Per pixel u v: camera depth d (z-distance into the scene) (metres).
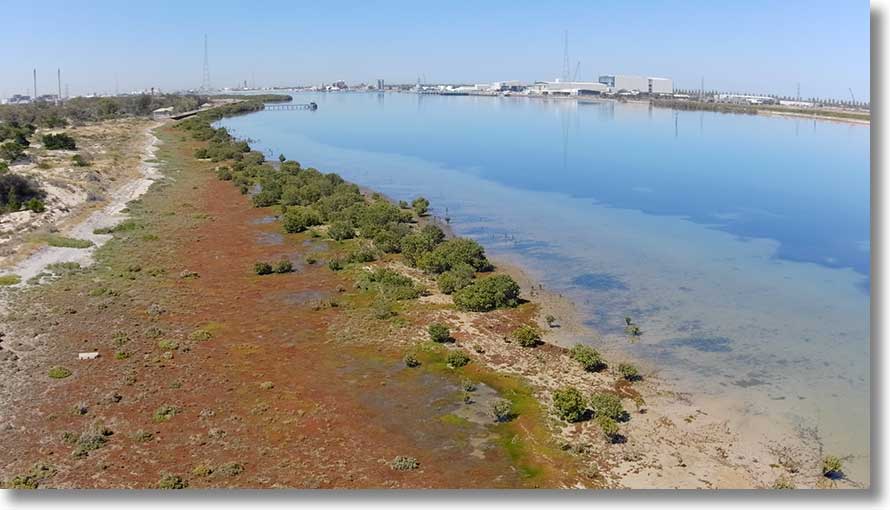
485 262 41.44
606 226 53.50
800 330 32.00
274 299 35.88
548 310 34.59
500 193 67.44
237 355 28.83
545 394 25.44
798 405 24.69
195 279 39.00
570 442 22.05
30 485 19.16
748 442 22.16
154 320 32.50
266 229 51.12
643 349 29.75
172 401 24.69
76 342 29.62
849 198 64.12
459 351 28.47
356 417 23.70
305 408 24.28
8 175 52.75
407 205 60.38
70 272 38.88
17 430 22.45
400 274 40.00
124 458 20.89
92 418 23.34
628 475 20.08
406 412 24.11
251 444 21.86
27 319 31.89
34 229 46.62
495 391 25.72
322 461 20.86
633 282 39.31
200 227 51.22
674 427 23.08
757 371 27.55
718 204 61.75
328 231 49.03
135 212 54.72
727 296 36.88
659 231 51.81
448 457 21.14
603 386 26.17
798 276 40.56
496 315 33.78
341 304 35.16
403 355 28.95
